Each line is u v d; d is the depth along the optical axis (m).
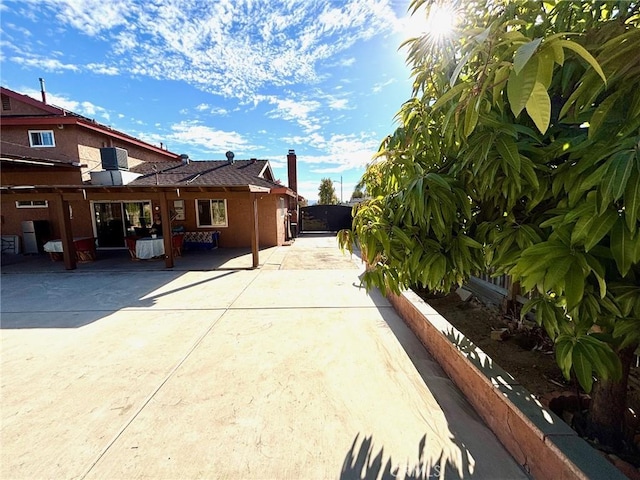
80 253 8.84
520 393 1.93
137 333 3.81
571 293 1.21
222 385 2.67
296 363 3.04
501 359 3.03
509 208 1.65
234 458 1.89
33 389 2.64
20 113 10.38
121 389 2.63
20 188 7.33
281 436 2.06
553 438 1.53
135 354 3.26
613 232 1.13
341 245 2.19
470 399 2.38
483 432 2.07
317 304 4.89
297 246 11.93
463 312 4.40
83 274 7.21
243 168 12.84
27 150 10.26
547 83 0.74
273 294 5.48
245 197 7.74
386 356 3.16
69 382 2.74
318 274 7.08
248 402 2.43
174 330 3.90
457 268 1.91
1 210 10.70
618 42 0.92
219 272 7.33
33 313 4.56
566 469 1.41
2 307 4.85
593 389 2.09
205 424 2.19
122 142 12.13
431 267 1.88
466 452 1.90
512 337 3.48
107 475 1.77
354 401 2.43
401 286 2.26
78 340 3.63
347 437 2.04
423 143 2.06
